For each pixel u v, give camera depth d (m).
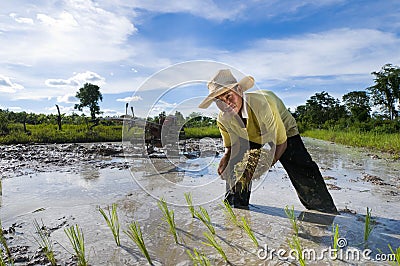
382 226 3.73
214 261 2.92
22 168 7.75
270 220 3.94
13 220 4.08
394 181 6.30
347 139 16.48
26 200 4.98
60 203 4.80
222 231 3.61
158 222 3.92
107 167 7.82
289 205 4.58
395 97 36.31
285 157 4.11
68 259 3.01
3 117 17.67
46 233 3.63
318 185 4.14
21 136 15.21
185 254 3.07
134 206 4.55
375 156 10.30
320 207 4.26
